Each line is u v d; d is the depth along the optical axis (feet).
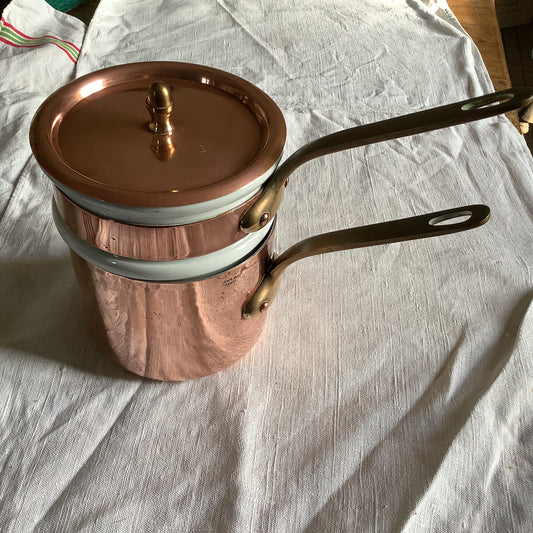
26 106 1.68
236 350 1.14
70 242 0.91
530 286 1.34
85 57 1.86
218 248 0.88
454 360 1.20
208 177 0.82
